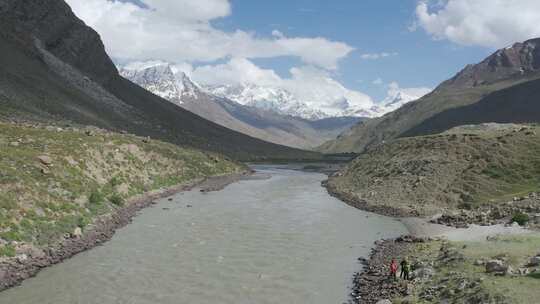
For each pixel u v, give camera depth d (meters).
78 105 172.12
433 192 82.75
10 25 192.00
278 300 36.53
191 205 79.50
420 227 64.00
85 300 35.72
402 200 82.69
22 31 196.88
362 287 38.91
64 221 52.31
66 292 37.19
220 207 78.50
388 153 113.56
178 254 48.62
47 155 66.00
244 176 142.62
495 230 54.25
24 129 78.06
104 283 39.44
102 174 75.94
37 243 45.94
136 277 41.12
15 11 199.38
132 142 104.69
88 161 75.38
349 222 68.19
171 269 43.62
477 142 97.12
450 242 49.03
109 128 156.25
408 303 33.44
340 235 59.44
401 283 38.53
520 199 67.94
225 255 48.75
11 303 34.69
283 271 43.78
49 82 174.50
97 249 49.53
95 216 58.91
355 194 93.88
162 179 96.94
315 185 120.62
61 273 41.59
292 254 49.78
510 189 77.94
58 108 149.88
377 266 44.84
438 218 67.81
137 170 90.56
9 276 39.00
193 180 111.94
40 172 59.53
